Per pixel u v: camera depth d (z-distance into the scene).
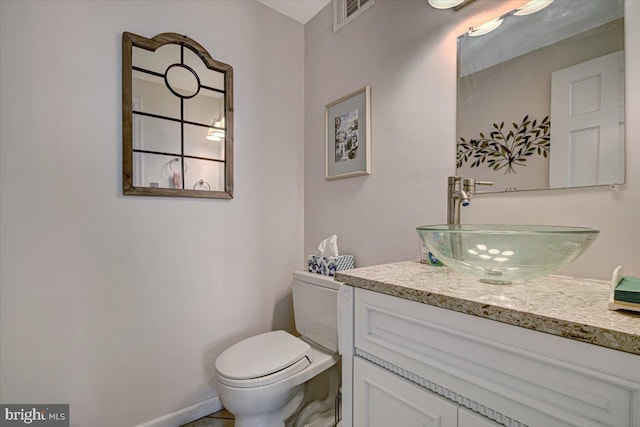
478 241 0.69
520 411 0.53
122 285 1.33
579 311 0.53
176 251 1.48
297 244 1.95
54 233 1.18
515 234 0.64
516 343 0.54
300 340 1.46
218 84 1.61
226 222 1.64
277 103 1.87
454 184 1.03
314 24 1.91
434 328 0.66
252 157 1.75
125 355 1.33
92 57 1.26
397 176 1.38
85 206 1.25
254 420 1.19
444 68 1.20
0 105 1.09
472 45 1.11
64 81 1.20
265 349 1.33
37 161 1.15
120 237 1.33
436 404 0.66
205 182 1.56
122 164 1.33
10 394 1.11
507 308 0.55
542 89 0.94
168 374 1.44
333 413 1.47
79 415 1.23
